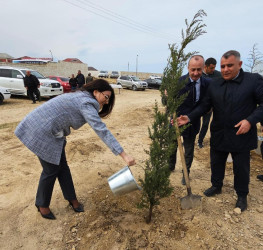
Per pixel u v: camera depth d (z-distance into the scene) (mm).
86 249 2230
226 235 2379
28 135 2195
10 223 2570
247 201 2996
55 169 2391
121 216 2648
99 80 2258
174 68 2232
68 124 2209
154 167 2289
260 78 2426
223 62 2404
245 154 2641
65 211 2777
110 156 4508
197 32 2156
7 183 3393
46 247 2270
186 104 3141
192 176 3740
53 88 11883
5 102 10938
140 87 20484
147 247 2229
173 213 2709
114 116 8414
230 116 2545
